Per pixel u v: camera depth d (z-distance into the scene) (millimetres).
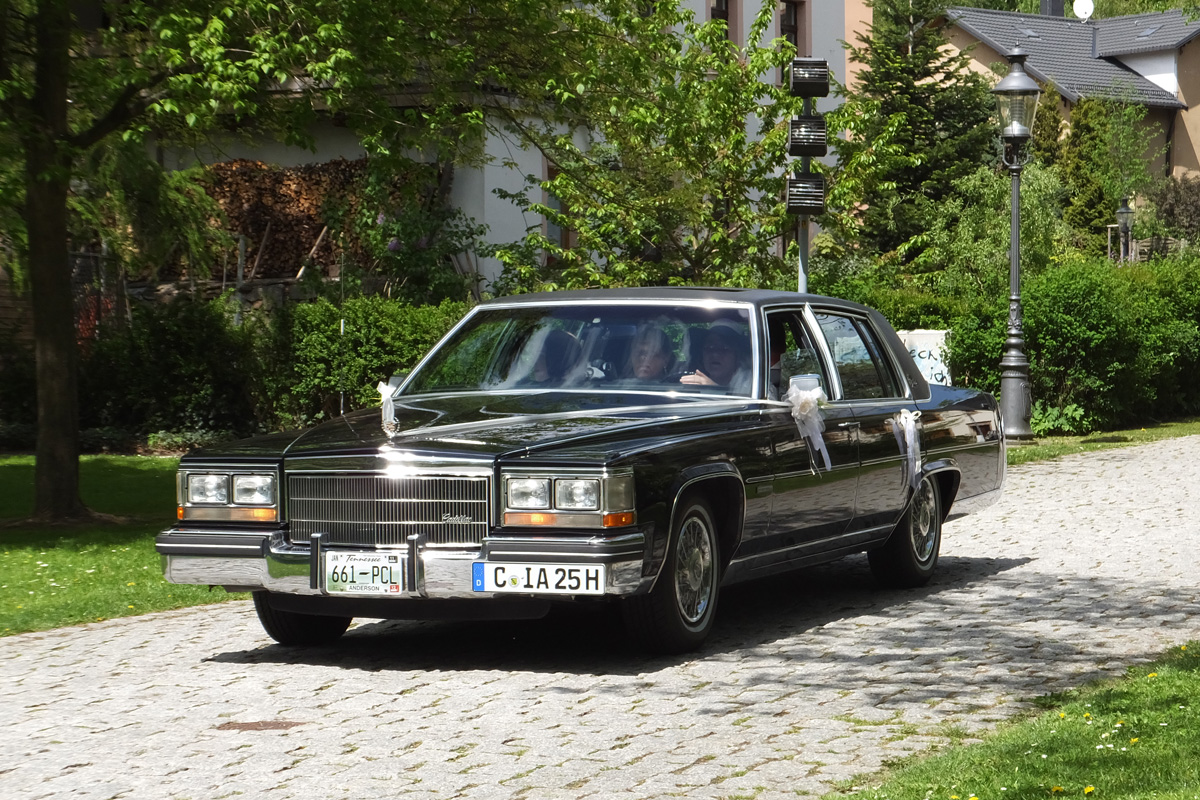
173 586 9656
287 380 19609
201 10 12219
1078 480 15336
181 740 5637
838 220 18906
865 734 5562
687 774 5043
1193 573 9500
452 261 22125
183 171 20312
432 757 5320
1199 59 54500
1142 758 4973
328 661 7152
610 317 8148
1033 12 65375
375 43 12750
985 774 4840
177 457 18969
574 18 15508
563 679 6613
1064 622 7891
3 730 5871
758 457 7371
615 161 20734
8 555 11258
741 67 18359
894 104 32594
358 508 6789
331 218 21547
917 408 9117
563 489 6508
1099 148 46875
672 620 6895
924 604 8562
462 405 7645
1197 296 23875
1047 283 20219
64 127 13555
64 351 13445
